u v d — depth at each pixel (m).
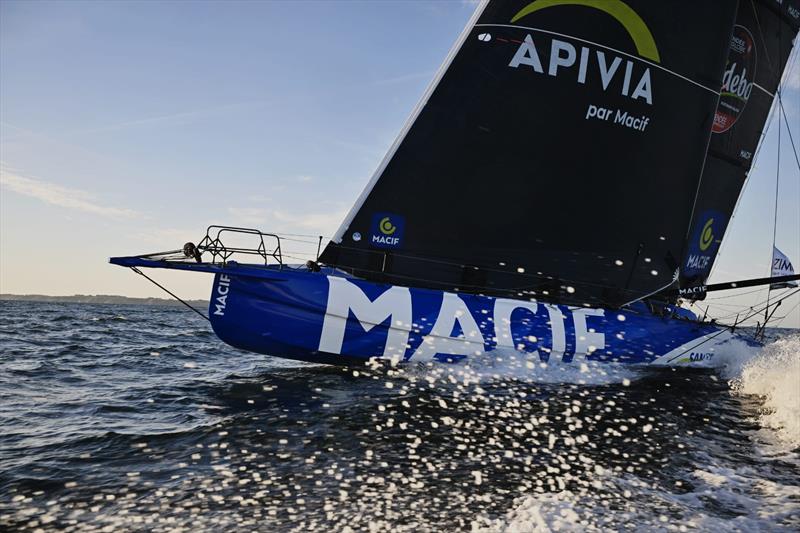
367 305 7.12
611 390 6.68
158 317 33.31
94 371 8.23
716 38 8.70
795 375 7.32
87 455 4.13
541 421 5.10
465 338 7.30
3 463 3.95
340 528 2.95
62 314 32.91
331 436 4.54
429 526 2.98
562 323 7.77
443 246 7.66
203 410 5.51
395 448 4.25
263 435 4.59
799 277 10.20
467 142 7.60
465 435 4.59
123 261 6.62
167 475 3.70
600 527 3.00
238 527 2.96
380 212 7.49
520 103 7.72
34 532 2.90
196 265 6.85
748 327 9.59
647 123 8.36
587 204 8.15
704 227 10.83
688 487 3.61
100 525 2.98
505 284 7.89
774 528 3.01
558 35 7.80
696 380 7.66
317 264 7.57
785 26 11.31
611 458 4.15
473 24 7.53
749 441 4.75
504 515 3.12
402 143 7.44
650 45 8.23
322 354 7.12
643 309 9.09
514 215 7.84
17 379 7.49
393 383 6.63
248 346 7.14
